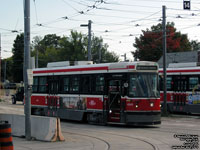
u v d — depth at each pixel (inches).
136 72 778.2
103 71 834.2
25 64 617.6
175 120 982.4
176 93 1130.7
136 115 766.5
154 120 776.9
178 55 2145.7
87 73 880.3
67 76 943.0
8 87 3486.7
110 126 829.2
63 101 951.0
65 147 529.7
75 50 2874.0
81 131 741.9
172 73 1146.7
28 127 614.9
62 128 804.6
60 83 967.0
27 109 616.1
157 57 2640.3
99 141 593.3
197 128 757.9
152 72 794.8
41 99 1033.5
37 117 624.4
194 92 1073.5
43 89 1029.2
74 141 595.8
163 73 1122.7
